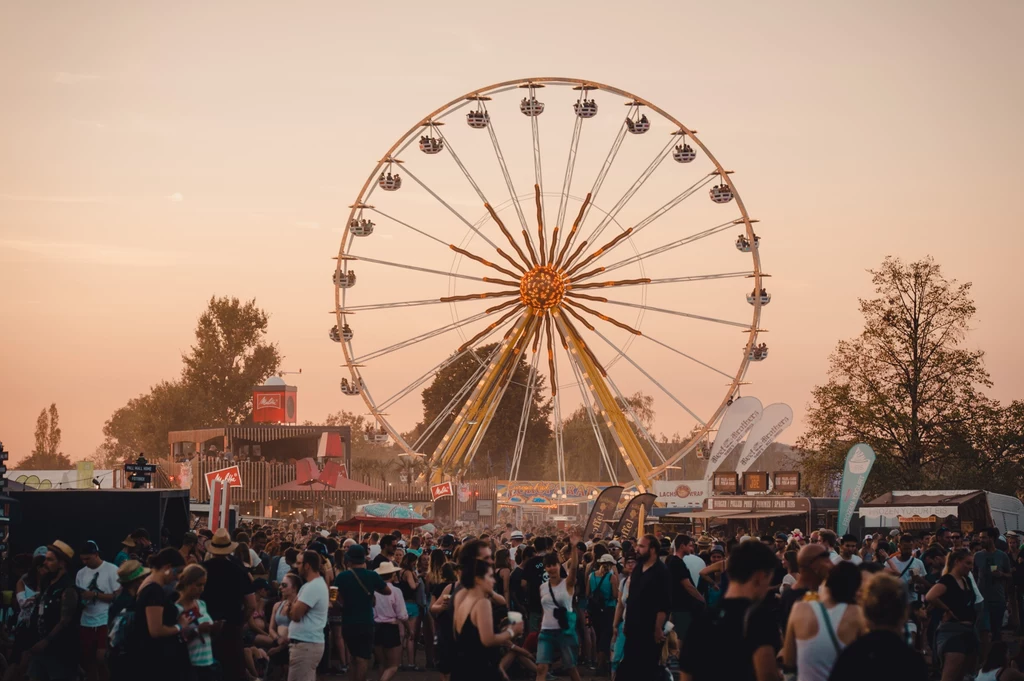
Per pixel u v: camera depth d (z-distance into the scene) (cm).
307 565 1551
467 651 1245
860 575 916
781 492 4728
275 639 1770
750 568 902
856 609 905
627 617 1431
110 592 1691
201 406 12975
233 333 13312
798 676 900
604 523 3388
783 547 2261
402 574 2280
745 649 877
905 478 6612
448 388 11731
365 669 1716
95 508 2248
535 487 6328
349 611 1719
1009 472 6588
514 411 11669
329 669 2228
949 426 6706
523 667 2133
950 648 1634
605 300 5269
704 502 4484
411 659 2312
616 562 2266
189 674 1290
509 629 1257
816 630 885
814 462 6856
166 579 1331
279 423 9800
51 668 1570
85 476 6150
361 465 9956
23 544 2233
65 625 1574
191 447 9181
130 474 2862
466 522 6397
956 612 1639
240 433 8562
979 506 4528
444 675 1766
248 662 1870
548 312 5269
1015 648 2512
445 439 5316
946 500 4359
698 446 5184
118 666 1271
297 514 6200
